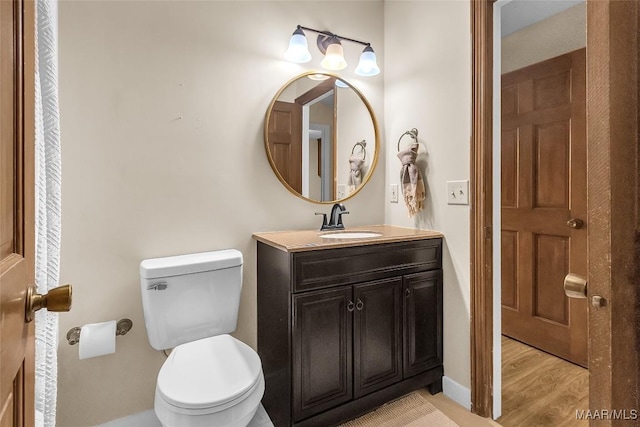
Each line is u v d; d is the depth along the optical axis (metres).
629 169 0.41
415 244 1.63
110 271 1.44
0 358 0.41
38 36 0.68
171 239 1.55
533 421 1.51
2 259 0.44
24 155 0.52
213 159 1.64
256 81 1.75
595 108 0.43
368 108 2.08
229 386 1.13
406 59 1.95
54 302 0.53
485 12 1.49
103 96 1.41
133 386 1.48
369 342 1.51
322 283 1.40
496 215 1.55
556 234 2.06
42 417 0.65
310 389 1.37
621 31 0.41
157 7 1.51
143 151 1.49
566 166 1.99
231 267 1.50
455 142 1.64
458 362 1.65
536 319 2.18
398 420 1.52
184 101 1.57
